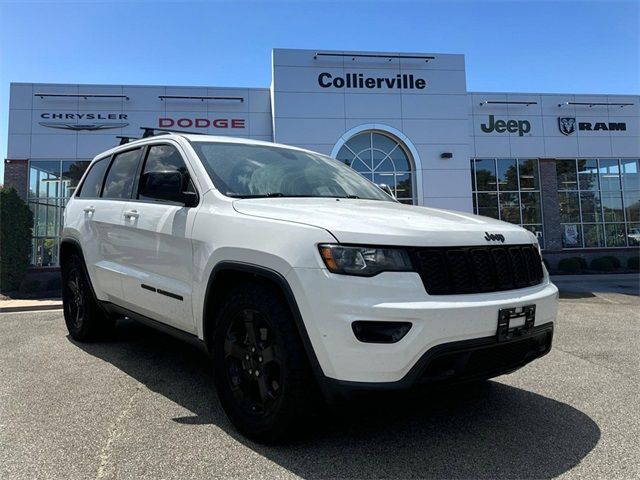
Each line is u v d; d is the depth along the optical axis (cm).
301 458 268
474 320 255
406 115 1836
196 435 297
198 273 324
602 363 489
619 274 1967
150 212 387
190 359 469
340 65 1802
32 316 774
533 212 2258
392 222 274
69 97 1795
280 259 266
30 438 294
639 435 305
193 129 1844
